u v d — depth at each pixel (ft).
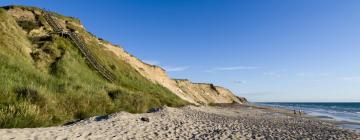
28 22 127.13
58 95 56.54
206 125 56.34
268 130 57.52
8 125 36.50
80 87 71.31
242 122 73.77
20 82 59.98
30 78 70.23
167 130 44.75
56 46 111.96
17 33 100.99
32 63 88.94
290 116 132.05
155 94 139.64
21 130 33.50
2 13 102.32
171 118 60.90
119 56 171.83
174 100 145.79
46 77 76.07
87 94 63.77
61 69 93.20
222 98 410.31
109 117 49.57
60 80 78.95
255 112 153.99
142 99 76.95
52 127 38.55
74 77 92.99
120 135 37.11
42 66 90.89
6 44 86.02
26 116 39.75
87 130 37.88
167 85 216.13
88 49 129.70
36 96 48.26
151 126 46.73
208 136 42.78
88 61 119.85
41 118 41.52
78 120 48.11
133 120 49.78
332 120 113.91
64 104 52.90
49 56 100.89
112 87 90.07
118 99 71.56
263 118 104.94
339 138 52.49
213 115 93.35
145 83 153.99
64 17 154.40
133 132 40.04
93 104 60.08
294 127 70.08
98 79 109.29
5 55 76.02
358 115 161.68
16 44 91.15
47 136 31.73
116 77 127.44
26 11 136.05
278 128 63.87
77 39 128.77
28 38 111.04
